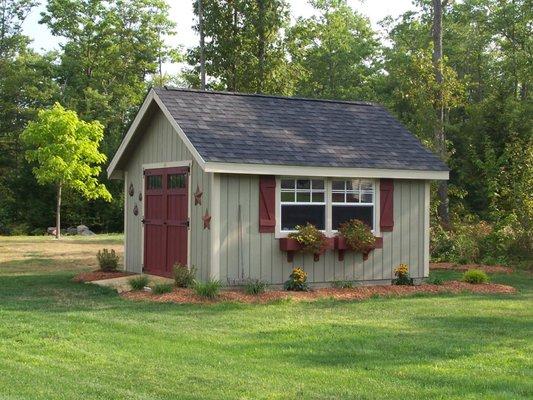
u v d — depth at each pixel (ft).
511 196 75.66
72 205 147.64
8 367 26.45
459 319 39.17
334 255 53.26
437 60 88.38
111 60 170.60
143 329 34.78
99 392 23.18
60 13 168.66
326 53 168.45
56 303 43.50
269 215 50.24
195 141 48.16
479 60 143.64
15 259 76.18
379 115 61.36
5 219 149.28
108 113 158.20
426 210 57.36
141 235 58.03
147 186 57.36
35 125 110.01
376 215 54.90
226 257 48.65
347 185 53.72
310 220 52.21
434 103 86.38
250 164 47.91
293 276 49.62
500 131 92.99
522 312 41.91
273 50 123.75
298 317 39.32
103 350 29.89
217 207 48.29
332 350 30.55
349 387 24.49
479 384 25.04
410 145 57.93
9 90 153.69
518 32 132.67
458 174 107.96
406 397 23.26
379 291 50.26
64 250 89.97
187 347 30.78
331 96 155.94
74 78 166.61
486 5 141.69
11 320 36.73
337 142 54.60
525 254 73.15
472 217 87.15
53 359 28.14
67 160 110.73
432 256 74.59
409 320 38.75
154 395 23.06
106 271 59.88
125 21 175.73
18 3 166.61
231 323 37.01
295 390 23.93
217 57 122.21
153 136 56.18
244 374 26.04
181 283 48.88
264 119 54.39
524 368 27.63
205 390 23.73
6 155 153.48
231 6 120.88
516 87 130.00
